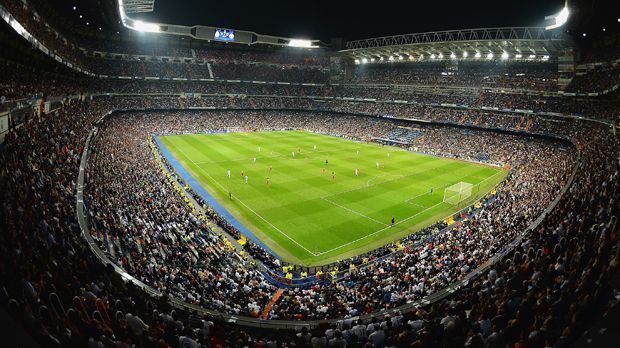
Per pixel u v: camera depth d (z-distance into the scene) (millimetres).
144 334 10930
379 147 86375
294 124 113750
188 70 116312
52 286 10836
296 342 12117
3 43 38625
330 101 122688
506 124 81562
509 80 88812
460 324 11414
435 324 11188
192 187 51875
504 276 15641
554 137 70750
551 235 18453
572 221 19078
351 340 11898
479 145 78750
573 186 31250
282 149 79750
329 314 19172
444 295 17719
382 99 111188
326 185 54250
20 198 16469
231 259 29672
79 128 45875
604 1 46938
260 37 124188
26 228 14062
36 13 51000
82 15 72500
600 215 16547
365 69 125500
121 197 32719
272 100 123500
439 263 26562
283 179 56750
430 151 81250
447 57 97562
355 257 32844
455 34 101562
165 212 34375
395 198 49562
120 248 22484
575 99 73438
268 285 26109
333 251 34844
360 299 21547
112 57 106438
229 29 119125
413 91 108125
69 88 62250
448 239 33156
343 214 43531
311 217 42438
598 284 8773
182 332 12602
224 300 20547
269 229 39156
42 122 34062
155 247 25562
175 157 68625
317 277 29188
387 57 113688
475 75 97250
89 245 18000
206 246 30203
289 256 33750
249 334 14430
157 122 97188
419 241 35250
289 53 133000
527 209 33812
